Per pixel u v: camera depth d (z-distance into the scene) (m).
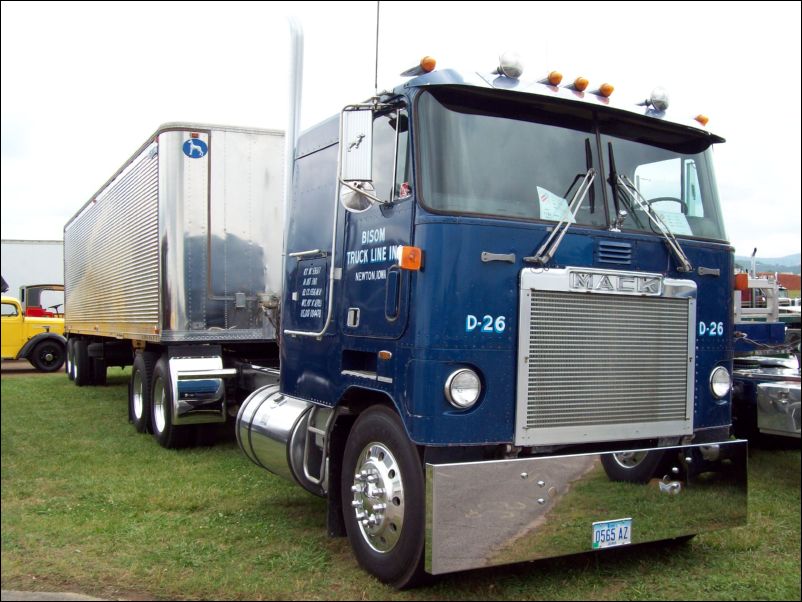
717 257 4.95
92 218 12.81
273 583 4.44
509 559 3.96
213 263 8.44
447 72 4.30
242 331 8.55
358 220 4.79
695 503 4.61
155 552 4.98
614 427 4.40
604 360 4.39
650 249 4.65
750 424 6.79
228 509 5.96
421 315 4.05
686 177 5.05
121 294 10.40
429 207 4.11
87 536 5.31
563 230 4.29
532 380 4.15
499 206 4.26
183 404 8.07
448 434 3.99
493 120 4.41
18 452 8.12
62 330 18.56
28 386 14.55
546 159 4.49
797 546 5.15
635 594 4.32
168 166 8.29
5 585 4.46
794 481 6.78
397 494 4.24
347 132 4.32
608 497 4.28
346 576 4.54
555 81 4.56
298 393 5.48
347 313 4.84
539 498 4.05
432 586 4.36
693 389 4.73
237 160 8.56
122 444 8.56
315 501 6.18
